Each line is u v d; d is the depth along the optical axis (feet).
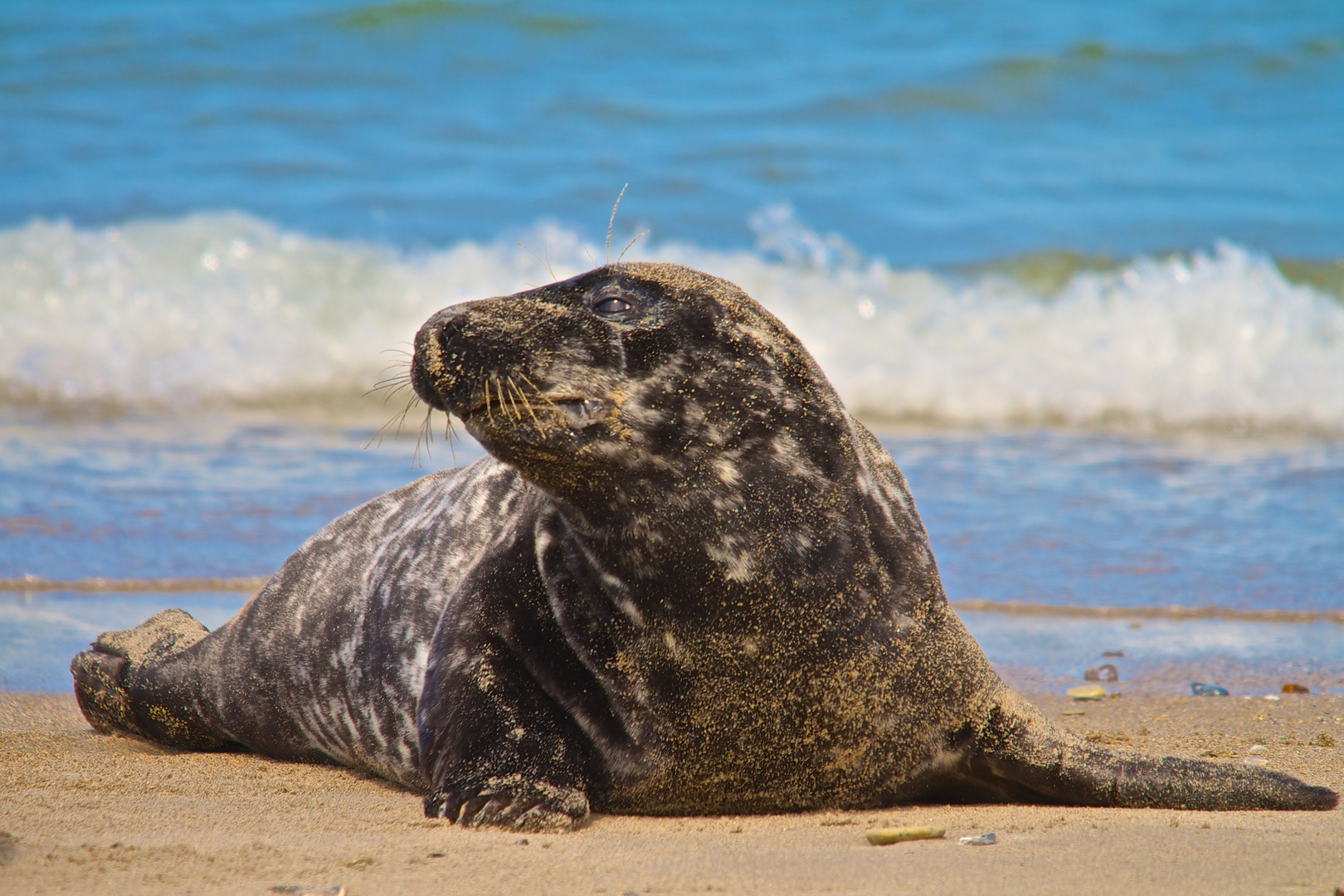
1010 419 162.81
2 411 151.12
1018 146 255.09
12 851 44.83
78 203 212.64
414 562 61.31
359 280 184.44
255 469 129.70
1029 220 220.23
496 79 278.26
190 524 111.96
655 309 50.80
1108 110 269.64
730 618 50.37
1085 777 55.01
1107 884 43.11
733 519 49.98
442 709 53.36
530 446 48.65
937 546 111.14
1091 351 172.45
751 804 53.47
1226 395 161.99
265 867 43.78
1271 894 42.22
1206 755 67.00
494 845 47.24
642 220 215.10
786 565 50.44
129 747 70.38
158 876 42.47
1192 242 211.20
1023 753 55.31
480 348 48.44
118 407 156.25
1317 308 176.14
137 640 73.41
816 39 302.45
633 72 284.41
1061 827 50.88
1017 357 172.24
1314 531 115.44
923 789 56.08
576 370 48.83
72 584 98.48
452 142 246.88
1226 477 133.90
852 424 55.83
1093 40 292.40
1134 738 70.44
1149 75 280.72
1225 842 48.11
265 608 67.36
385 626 60.59
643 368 49.52
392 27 293.64
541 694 52.49
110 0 302.25
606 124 257.75
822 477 51.78
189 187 220.84
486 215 214.48
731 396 50.31
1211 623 95.35
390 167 234.38
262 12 298.35
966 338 177.37
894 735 53.26
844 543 51.70
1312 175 240.53
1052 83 276.00
